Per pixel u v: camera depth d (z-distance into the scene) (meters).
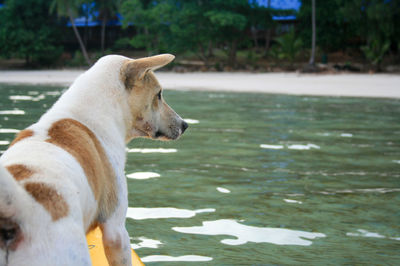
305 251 3.55
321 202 4.82
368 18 37.72
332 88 22.52
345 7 38.22
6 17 44.47
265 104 15.12
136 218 4.23
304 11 45.56
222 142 8.23
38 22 46.00
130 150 7.50
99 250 3.23
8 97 16.25
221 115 12.07
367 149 7.71
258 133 9.26
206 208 4.56
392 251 3.57
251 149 7.62
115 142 2.49
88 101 2.47
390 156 7.16
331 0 44.19
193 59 50.09
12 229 1.69
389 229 4.07
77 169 2.03
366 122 10.98
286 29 50.97
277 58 43.12
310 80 28.84
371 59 38.38
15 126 9.11
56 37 47.91
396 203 4.81
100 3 46.88
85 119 2.41
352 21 41.19
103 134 2.44
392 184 5.53
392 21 37.22
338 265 3.29
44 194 1.79
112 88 2.56
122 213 2.40
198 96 18.08
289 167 6.38
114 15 48.62
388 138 8.81
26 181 1.81
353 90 21.30
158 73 38.12
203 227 4.04
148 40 42.69
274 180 5.68
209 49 50.47
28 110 11.98
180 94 18.98
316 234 3.93
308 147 7.83
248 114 12.35
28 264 1.67
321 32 46.03
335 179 5.76
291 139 8.61
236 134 9.11
